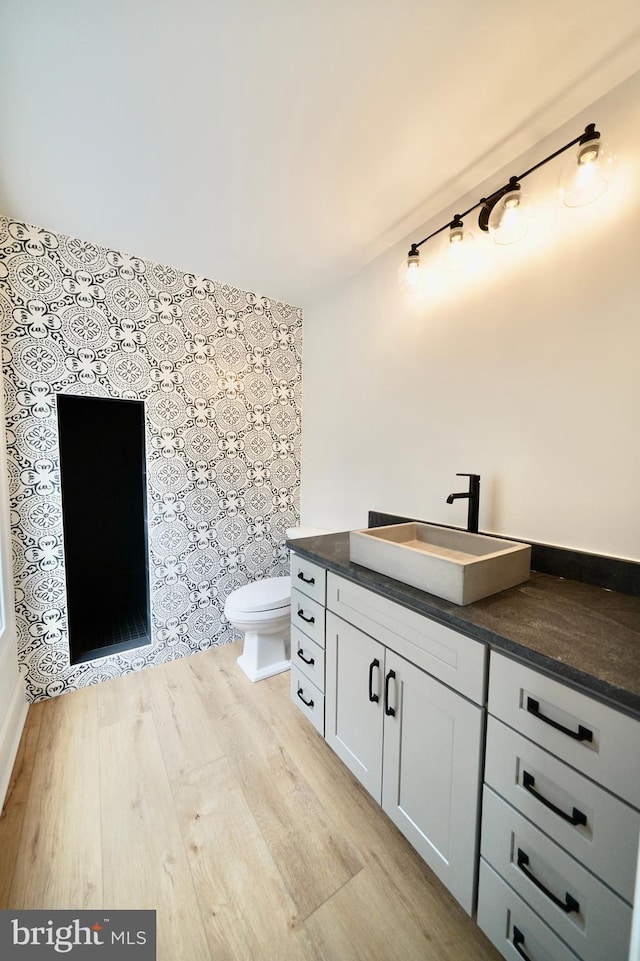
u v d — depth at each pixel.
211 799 1.29
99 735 1.58
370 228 1.68
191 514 2.17
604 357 1.10
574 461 1.18
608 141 1.05
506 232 1.20
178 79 1.00
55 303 1.70
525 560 1.14
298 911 0.97
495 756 0.82
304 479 2.60
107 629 2.26
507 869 0.80
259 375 2.37
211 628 2.29
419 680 1.00
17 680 1.63
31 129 1.14
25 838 1.15
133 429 2.50
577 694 0.68
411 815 1.05
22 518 1.67
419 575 1.05
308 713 1.56
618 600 1.01
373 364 1.97
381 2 0.83
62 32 0.88
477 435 1.46
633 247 1.03
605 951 0.65
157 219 1.61
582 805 0.68
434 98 1.05
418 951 0.90
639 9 0.83
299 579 1.59
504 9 0.84
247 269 2.03
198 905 0.98
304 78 1.00
